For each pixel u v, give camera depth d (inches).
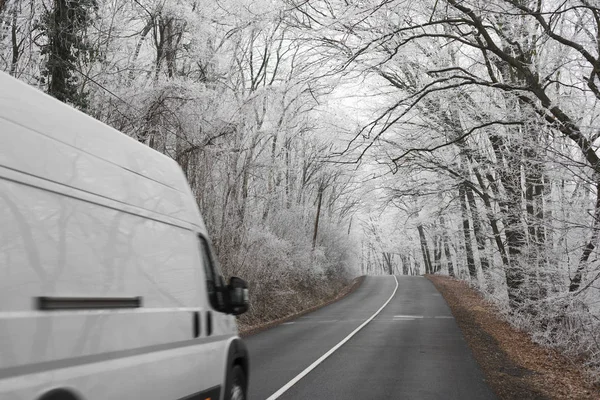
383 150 679.1
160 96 614.5
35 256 116.1
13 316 107.4
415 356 499.8
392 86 679.7
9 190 111.7
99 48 634.2
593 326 461.1
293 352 526.9
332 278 1856.5
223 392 220.7
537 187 601.6
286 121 1090.7
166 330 171.3
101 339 136.4
